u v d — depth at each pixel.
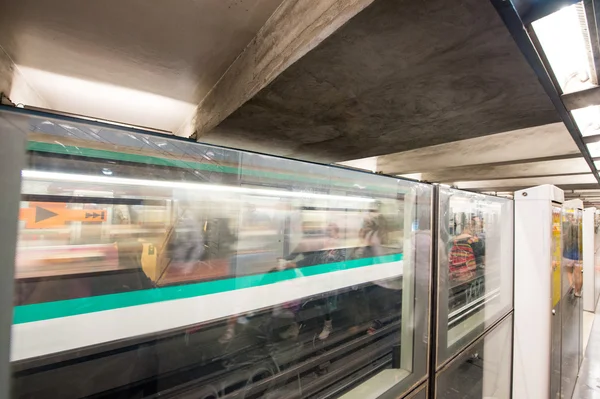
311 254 1.14
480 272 1.79
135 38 1.61
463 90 1.37
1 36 1.59
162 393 0.78
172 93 2.32
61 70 1.96
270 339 1.02
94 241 0.67
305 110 1.74
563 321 2.41
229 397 0.91
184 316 0.82
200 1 1.32
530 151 2.88
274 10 1.36
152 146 0.75
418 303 1.35
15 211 0.56
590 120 1.67
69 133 0.62
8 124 0.54
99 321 0.68
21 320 0.57
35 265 0.59
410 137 2.26
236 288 0.93
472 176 4.48
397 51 1.07
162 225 0.78
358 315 1.28
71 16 1.43
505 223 2.04
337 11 0.94
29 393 0.58
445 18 0.87
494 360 1.84
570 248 2.75
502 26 0.89
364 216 1.30
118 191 0.70
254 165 0.95
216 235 0.88
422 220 1.39
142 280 0.75
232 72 1.84
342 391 1.15
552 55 1.07
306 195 1.10
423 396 1.31
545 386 1.90
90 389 0.67
